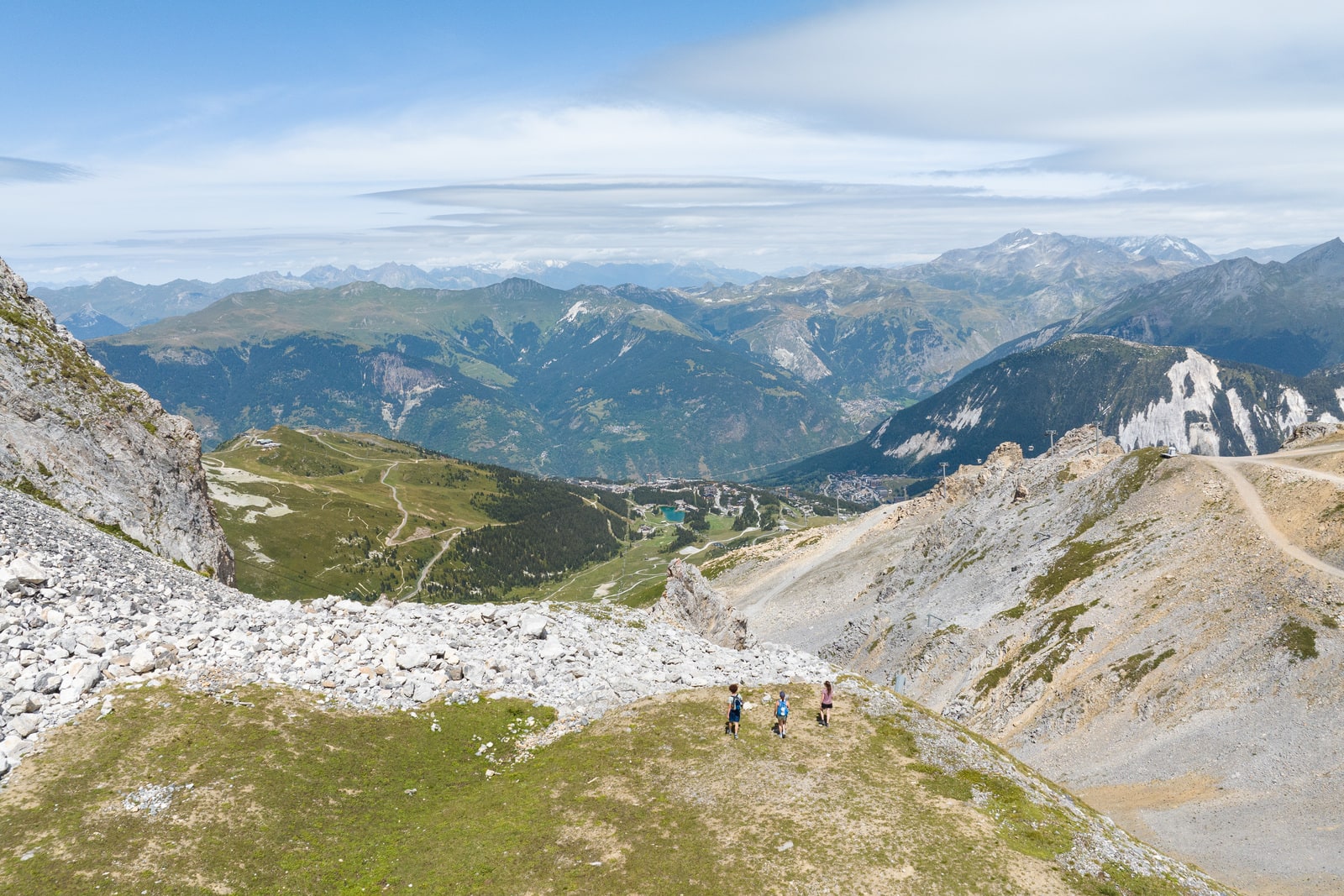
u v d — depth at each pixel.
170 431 96.81
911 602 161.50
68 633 40.12
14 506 55.56
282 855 32.31
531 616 59.03
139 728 36.41
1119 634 105.81
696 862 34.91
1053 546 144.25
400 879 32.75
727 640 80.94
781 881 33.69
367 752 40.41
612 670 54.12
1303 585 93.88
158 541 83.31
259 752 37.28
